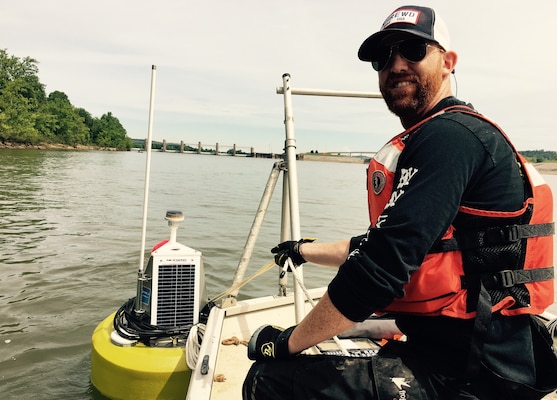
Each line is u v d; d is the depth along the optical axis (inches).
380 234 42.1
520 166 44.9
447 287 43.6
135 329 107.7
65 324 161.5
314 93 126.1
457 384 44.6
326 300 45.2
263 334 54.1
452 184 41.1
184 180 994.7
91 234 320.5
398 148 49.4
